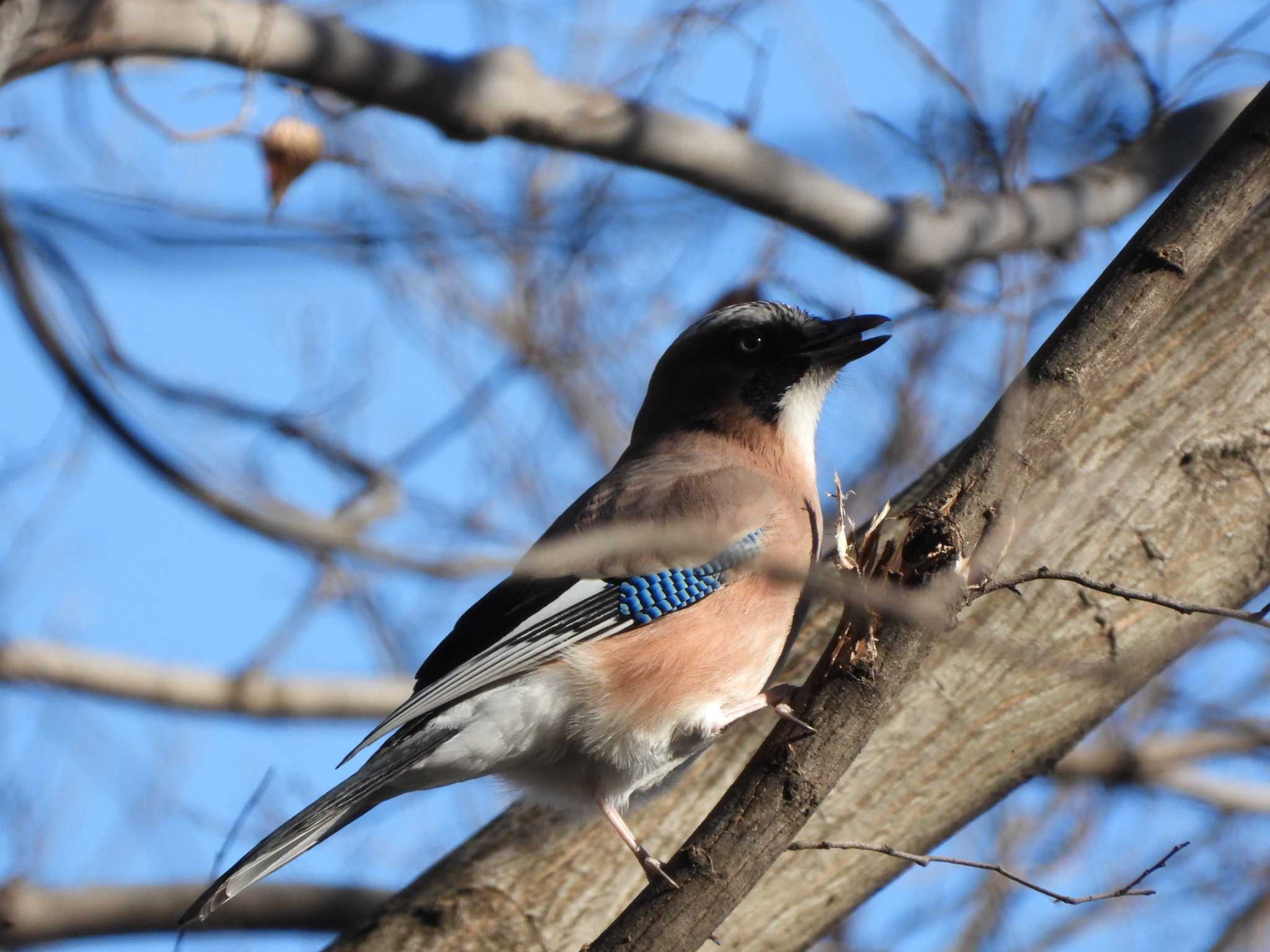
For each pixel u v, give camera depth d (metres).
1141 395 8.91
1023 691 8.88
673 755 9.41
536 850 9.25
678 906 7.32
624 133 11.92
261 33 10.45
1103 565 8.78
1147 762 12.68
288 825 8.48
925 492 9.47
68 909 10.36
